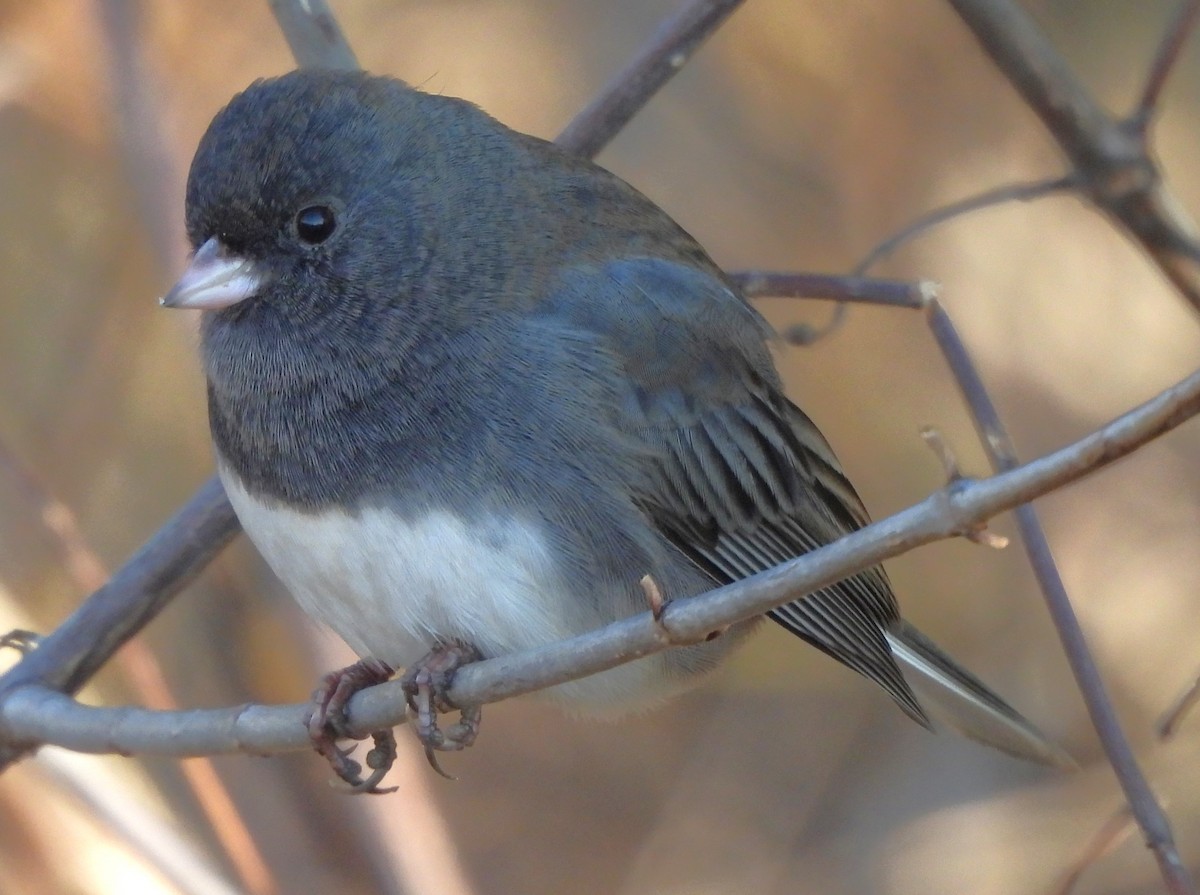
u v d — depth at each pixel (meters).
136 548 9.35
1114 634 10.05
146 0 8.04
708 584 7.08
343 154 6.44
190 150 8.59
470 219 6.61
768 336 7.50
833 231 10.51
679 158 10.74
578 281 6.78
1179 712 6.81
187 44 9.73
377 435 6.27
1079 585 10.17
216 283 6.38
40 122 9.55
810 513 7.47
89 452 9.60
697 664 6.95
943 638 10.41
